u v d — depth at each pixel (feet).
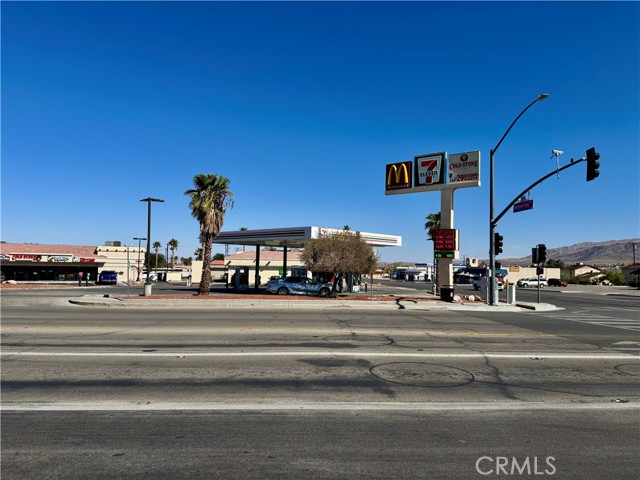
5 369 26.45
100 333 41.55
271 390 22.56
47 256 198.08
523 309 82.58
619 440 16.58
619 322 60.85
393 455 14.92
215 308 73.36
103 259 219.20
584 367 29.32
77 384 23.21
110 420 17.89
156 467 13.79
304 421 18.08
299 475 13.37
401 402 20.89
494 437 16.70
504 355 33.09
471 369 28.12
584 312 79.05
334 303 81.71
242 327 46.75
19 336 39.45
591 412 19.88
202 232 97.19
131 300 82.38
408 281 318.86
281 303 80.28
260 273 189.88
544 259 91.40
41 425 17.26
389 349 34.76
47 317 55.88
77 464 13.94
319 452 15.06
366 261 108.58
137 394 21.56
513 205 79.77
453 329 48.52
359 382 24.40
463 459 14.71
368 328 47.57
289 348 34.37
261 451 15.07
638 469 14.20
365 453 15.03
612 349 36.83
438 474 13.60
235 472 13.52
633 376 26.89
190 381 24.09
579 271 339.77
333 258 104.06
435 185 104.68
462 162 102.01
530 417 19.06
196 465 13.97
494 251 87.56
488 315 68.39
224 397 21.24
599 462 14.67
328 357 31.01
